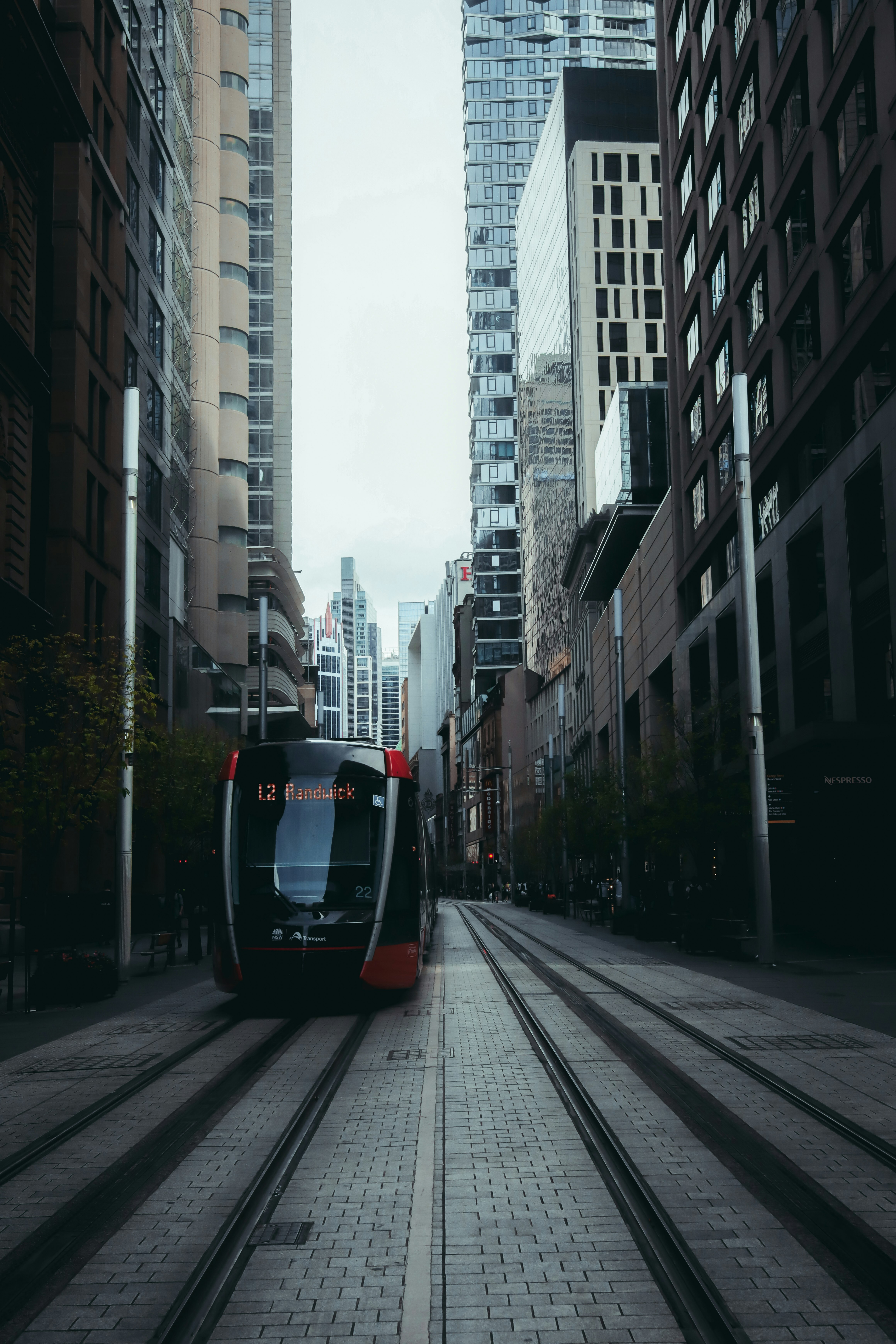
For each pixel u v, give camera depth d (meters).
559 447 114.88
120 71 44.97
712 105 46.25
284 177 110.94
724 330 43.25
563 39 175.50
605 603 83.50
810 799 28.81
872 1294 5.35
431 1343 4.86
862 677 28.86
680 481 50.75
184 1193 7.20
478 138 174.50
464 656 185.62
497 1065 11.53
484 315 170.75
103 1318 5.25
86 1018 16.34
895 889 27.14
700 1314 5.15
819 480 31.48
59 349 37.56
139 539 48.75
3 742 19.34
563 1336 4.92
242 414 74.69
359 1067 11.56
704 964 23.12
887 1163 7.58
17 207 28.88
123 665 21.23
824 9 31.98
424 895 20.34
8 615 26.73
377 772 17.20
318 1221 6.55
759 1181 7.19
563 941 32.59
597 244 107.69
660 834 31.31
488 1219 6.52
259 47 112.38
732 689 41.12
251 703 76.56
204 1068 11.75
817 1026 13.91
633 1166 7.57
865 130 29.00
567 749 99.19
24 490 29.14
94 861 38.72
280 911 16.06
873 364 28.78
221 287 74.88
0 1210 6.92
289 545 106.19
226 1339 4.96
